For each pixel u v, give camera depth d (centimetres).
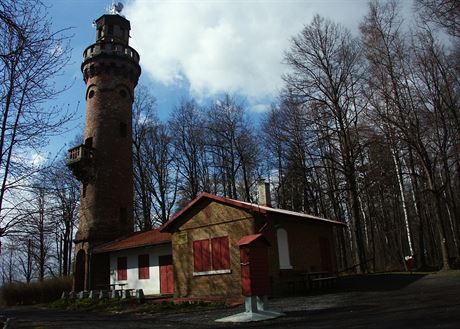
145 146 4750
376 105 2845
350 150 3312
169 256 2733
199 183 4772
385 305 1288
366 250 4506
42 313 2164
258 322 1229
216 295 2052
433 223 4428
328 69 3469
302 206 4288
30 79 1171
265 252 1379
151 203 4662
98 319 1708
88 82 3706
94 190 3334
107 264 3219
